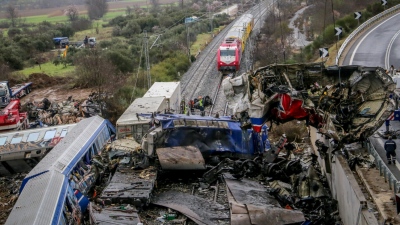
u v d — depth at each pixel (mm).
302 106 27672
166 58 69062
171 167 28156
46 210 21594
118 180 27344
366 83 27469
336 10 75375
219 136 30172
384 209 19422
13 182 32281
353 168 23984
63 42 96375
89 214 24609
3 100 48188
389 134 28250
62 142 31141
